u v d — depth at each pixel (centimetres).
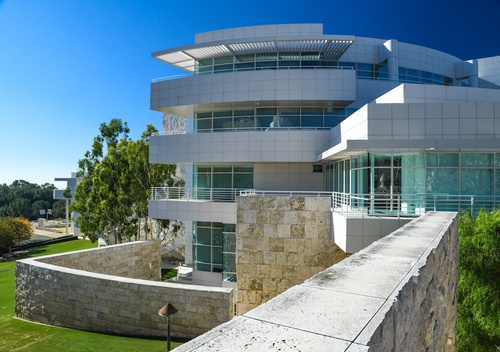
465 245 986
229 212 2239
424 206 1393
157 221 3209
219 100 2464
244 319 277
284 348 227
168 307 1061
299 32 2795
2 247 4394
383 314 289
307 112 2544
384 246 600
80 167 3672
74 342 1326
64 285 1563
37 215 10469
